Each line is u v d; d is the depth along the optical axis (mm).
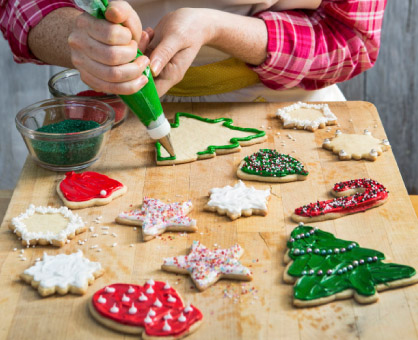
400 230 667
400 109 1318
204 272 612
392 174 749
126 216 681
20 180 742
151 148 800
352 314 581
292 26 855
